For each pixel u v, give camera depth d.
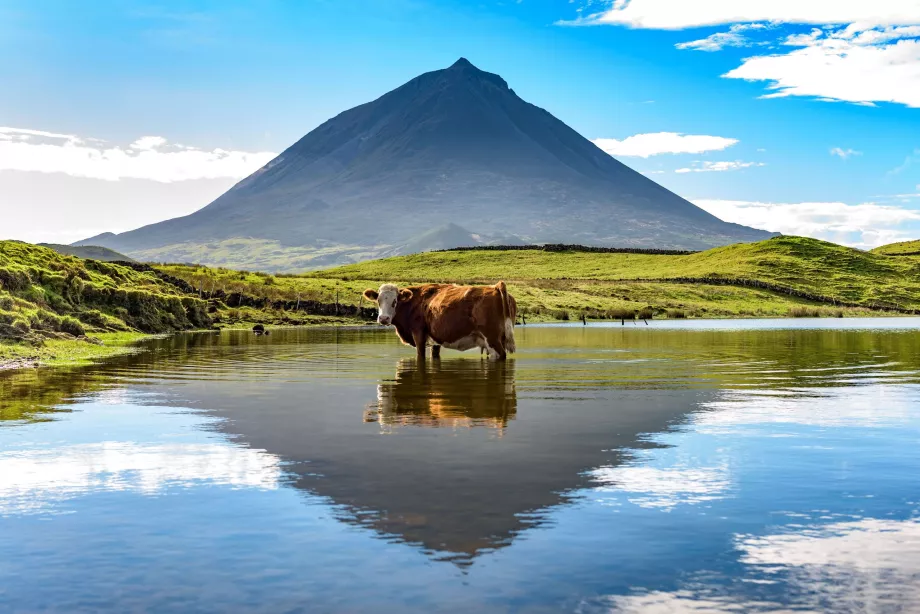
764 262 144.25
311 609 5.45
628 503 7.91
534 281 112.38
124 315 41.69
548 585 5.86
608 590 5.77
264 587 5.82
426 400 15.38
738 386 17.92
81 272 45.66
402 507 7.75
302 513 7.58
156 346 31.94
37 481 8.84
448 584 5.87
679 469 9.36
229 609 5.46
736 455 10.16
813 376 20.23
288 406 14.55
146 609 5.47
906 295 127.56
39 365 22.91
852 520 7.37
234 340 36.69
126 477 9.01
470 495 8.18
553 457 10.00
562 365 23.44
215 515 7.52
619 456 10.09
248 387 17.55
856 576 6.05
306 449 10.52
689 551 6.55
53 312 33.81
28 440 11.22
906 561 6.36
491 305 25.14
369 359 25.47
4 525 7.25
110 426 12.37
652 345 34.09
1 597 5.67
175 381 18.75
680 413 13.71
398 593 5.71
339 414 13.54
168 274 61.09
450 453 10.23
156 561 6.34
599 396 16.02
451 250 174.75
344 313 61.75
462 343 25.44
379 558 6.38
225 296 60.22
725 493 8.29
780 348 32.03
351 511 7.63
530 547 6.63
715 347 32.78
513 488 8.46
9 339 26.98
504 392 16.72
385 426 12.30
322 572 6.09
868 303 120.50
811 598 5.65
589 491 8.35
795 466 9.55
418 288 26.77
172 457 10.05
